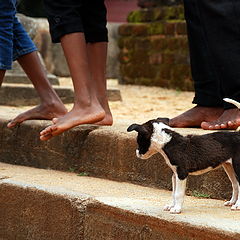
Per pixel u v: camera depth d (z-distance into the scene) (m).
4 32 8.94
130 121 10.38
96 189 7.48
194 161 5.97
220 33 7.61
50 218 7.13
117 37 24.03
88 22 9.41
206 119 8.62
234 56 7.61
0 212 7.77
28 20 17.81
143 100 17.00
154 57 22.41
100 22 9.48
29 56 9.99
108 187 7.62
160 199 6.89
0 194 7.76
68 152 8.86
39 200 7.26
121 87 22.11
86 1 9.31
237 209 6.14
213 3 7.55
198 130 8.18
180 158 5.96
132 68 23.36
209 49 7.74
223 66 7.68
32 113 9.75
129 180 7.96
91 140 8.53
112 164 8.19
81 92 8.55
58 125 8.28
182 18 21.67
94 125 8.98
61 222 7.00
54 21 8.62
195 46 8.83
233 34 7.58
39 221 7.27
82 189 7.46
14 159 9.66
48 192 7.17
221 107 8.60
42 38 21.45
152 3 24.06
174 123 8.71
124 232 6.32
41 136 8.33
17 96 14.31
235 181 6.34
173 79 21.58
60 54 21.94
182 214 5.99
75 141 8.78
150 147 6.11
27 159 9.45
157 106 15.11
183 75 21.14
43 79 9.98
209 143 6.02
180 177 5.98
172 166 6.03
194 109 8.77
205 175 7.04
